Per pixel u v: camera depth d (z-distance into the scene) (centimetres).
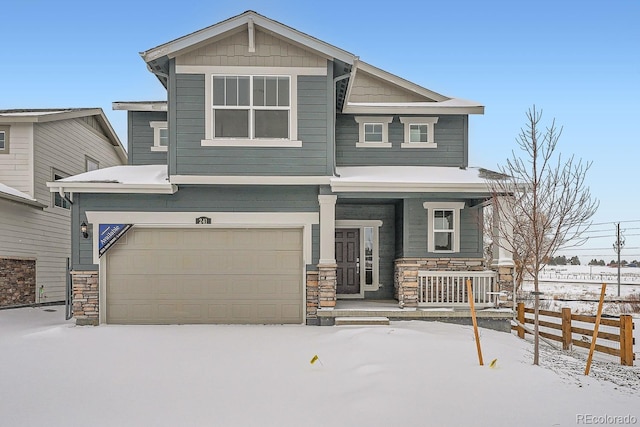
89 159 2009
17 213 1523
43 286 1662
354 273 1373
